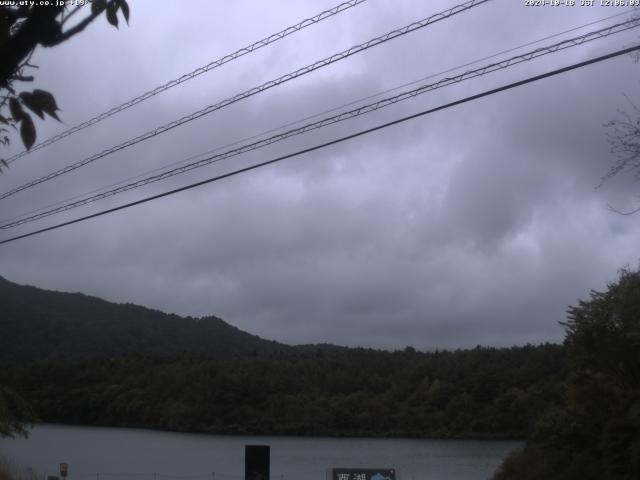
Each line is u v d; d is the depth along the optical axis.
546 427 21.95
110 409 88.94
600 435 19.17
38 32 3.09
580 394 21.00
